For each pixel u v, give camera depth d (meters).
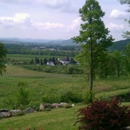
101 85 48.19
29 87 48.38
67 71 116.00
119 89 41.28
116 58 70.00
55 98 27.05
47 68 125.19
